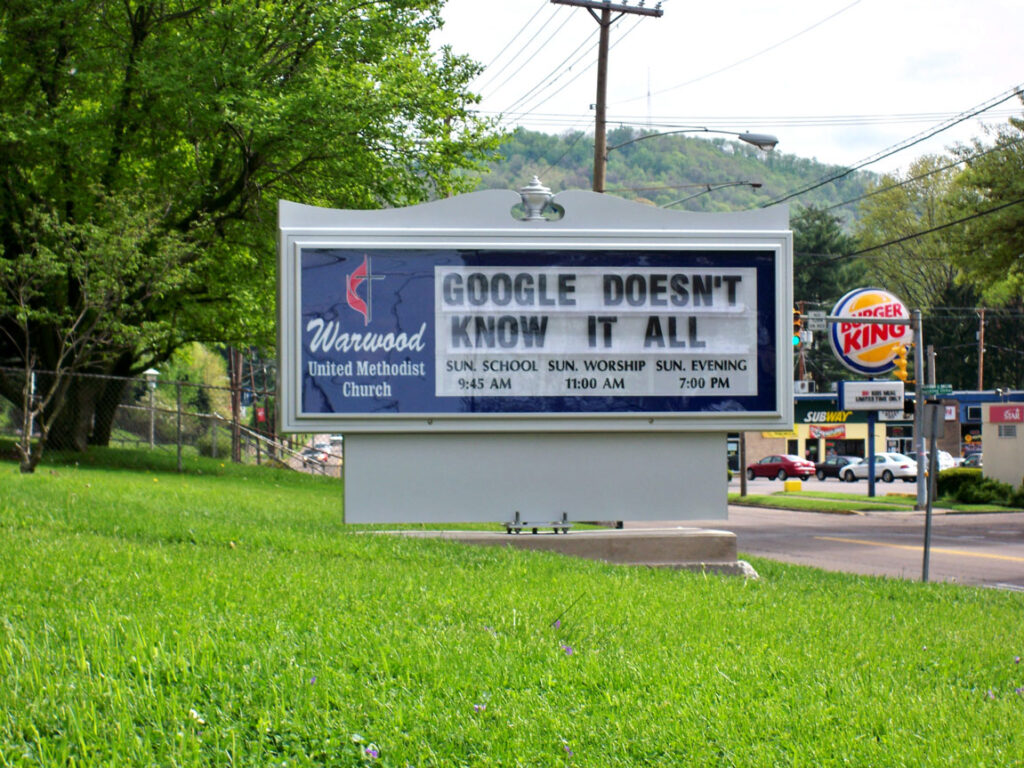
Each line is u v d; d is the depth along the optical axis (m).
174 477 22.62
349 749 4.21
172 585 7.09
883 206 74.19
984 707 5.55
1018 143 35.28
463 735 4.45
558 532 12.50
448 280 12.41
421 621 6.74
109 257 19.67
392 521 12.36
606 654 6.04
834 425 71.00
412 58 26.62
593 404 12.49
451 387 12.36
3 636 5.35
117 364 28.70
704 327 12.66
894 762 4.49
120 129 25.14
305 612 6.60
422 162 26.05
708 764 4.39
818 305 69.94
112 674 4.80
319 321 12.26
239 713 4.50
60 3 23.53
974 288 72.44
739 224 12.77
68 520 10.80
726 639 6.86
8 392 26.81
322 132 23.47
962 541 21.38
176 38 24.06
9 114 23.28
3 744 3.91
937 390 32.34
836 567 16.05
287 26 24.06
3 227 24.97
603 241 12.55
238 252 27.75
